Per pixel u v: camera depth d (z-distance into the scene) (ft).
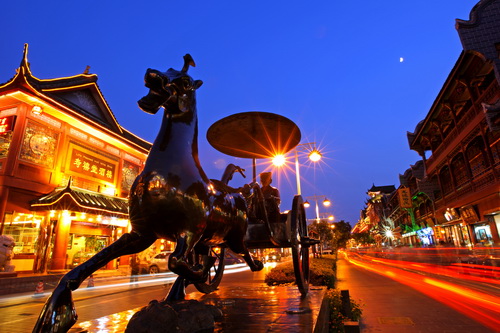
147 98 9.01
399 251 143.54
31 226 53.98
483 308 22.79
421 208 148.77
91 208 55.93
